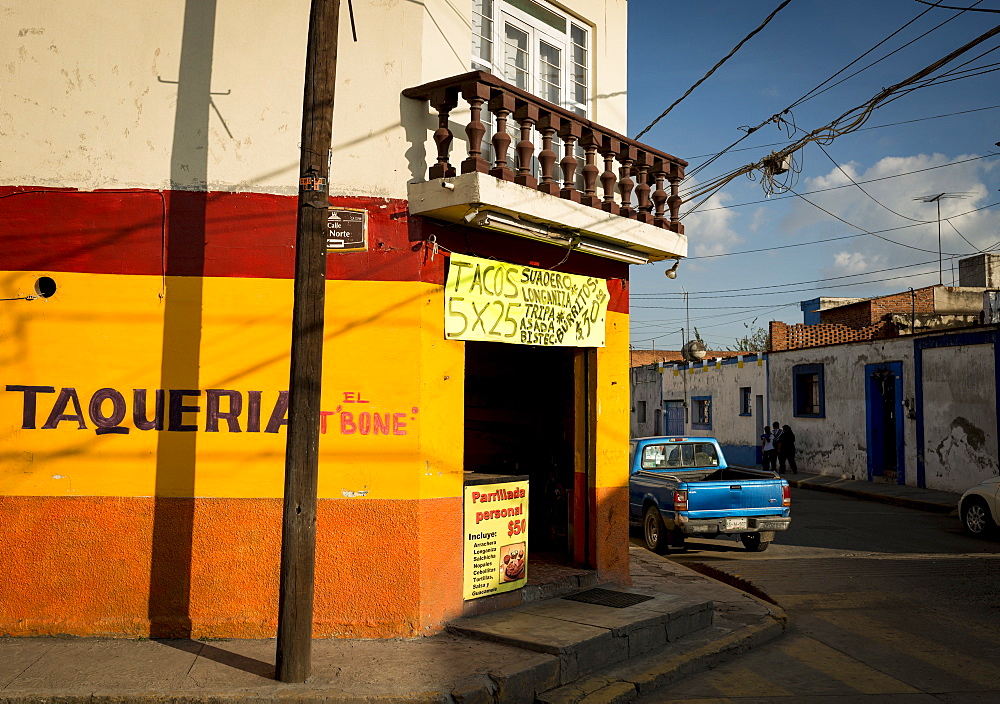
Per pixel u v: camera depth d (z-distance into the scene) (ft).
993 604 29.32
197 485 21.99
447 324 23.27
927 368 69.10
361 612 21.85
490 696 17.93
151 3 22.90
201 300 22.40
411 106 23.39
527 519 25.89
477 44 26.18
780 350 95.14
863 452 78.07
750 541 42.91
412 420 22.45
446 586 22.79
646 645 22.53
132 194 22.50
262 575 21.84
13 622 21.39
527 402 32.78
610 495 28.78
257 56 23.09
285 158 22.91
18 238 22.22
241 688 17.51
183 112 22.76
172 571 21.74
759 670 21.88
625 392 29.73
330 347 22.49
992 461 61.36
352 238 22.74
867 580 33.45
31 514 21.68
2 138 22.47
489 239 24.71
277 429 22.24
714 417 111.96
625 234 26.30
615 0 30.48
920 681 20.66
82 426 21.98
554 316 26.55
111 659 19.54
